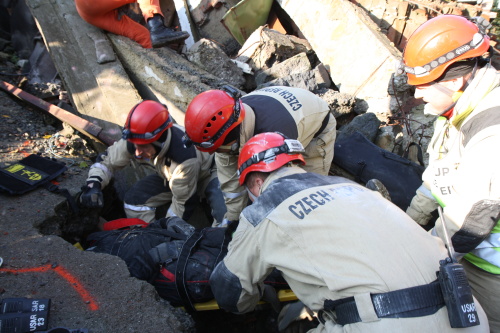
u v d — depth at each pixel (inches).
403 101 167.6
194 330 83.9
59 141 142.4
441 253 59.5
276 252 60.9
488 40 68.2
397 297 52.9
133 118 106.2
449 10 211.9
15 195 105.3
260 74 179.0
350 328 55.1
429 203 86.9
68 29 159.9
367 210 59.6
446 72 67.9
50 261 85.3
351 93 178.4
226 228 93.0
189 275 87.4
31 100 154.9
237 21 202.4
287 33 223.9
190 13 220.5
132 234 101.2
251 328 106.0
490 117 61.6
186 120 87.6
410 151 143.5
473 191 62.0
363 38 172.4
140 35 163.8
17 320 68.4
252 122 91.6
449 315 53.0
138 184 133.7
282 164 69.1
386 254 55.2
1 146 130.7
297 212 59.9
